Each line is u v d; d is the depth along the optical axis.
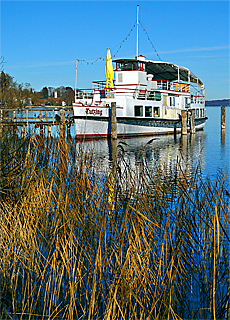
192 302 4.56
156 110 35.16
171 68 36.41
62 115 27.59
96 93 31.66
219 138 33.84
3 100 12.20
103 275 4.63
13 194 6.70
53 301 4.47
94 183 6.84
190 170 15.71
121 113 31.36
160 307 4.16
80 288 4.62
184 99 38.84
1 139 8.02
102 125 30.41
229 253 5.16
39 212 6.14
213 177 13.42
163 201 6.50
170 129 36.84
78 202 6.12
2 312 4.32
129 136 32.50
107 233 5.64
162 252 4.90
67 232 5.39
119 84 33.00
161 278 4.52
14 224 5.64
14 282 4.92
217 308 4.33
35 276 4.90
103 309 4.41
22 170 7.08
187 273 4.90
